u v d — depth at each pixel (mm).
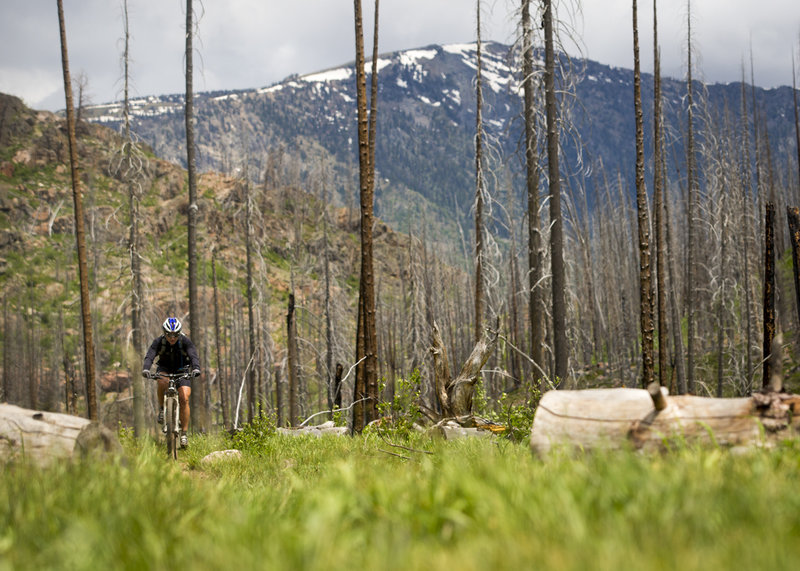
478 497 3770
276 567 2836
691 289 32781
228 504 4906
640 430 5438
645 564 2580
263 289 33688
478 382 14789
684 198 45469
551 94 18609
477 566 2682
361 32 16453
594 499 3574
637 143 15719
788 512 3309
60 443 6074
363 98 16453
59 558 3291
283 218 94000
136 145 25469
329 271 42938
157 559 3160
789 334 39062
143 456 6508
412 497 4016
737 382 36594
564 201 18922
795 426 5254
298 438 15414
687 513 3240
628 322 50469
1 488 4578
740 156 43969
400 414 13375
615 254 59062
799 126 42031
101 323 34594
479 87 24141
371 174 16672
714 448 5051
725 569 2545
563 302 18562
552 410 5902
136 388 19672
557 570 2586
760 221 42562
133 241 25703
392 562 2787
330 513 3512
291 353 26969
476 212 24375
